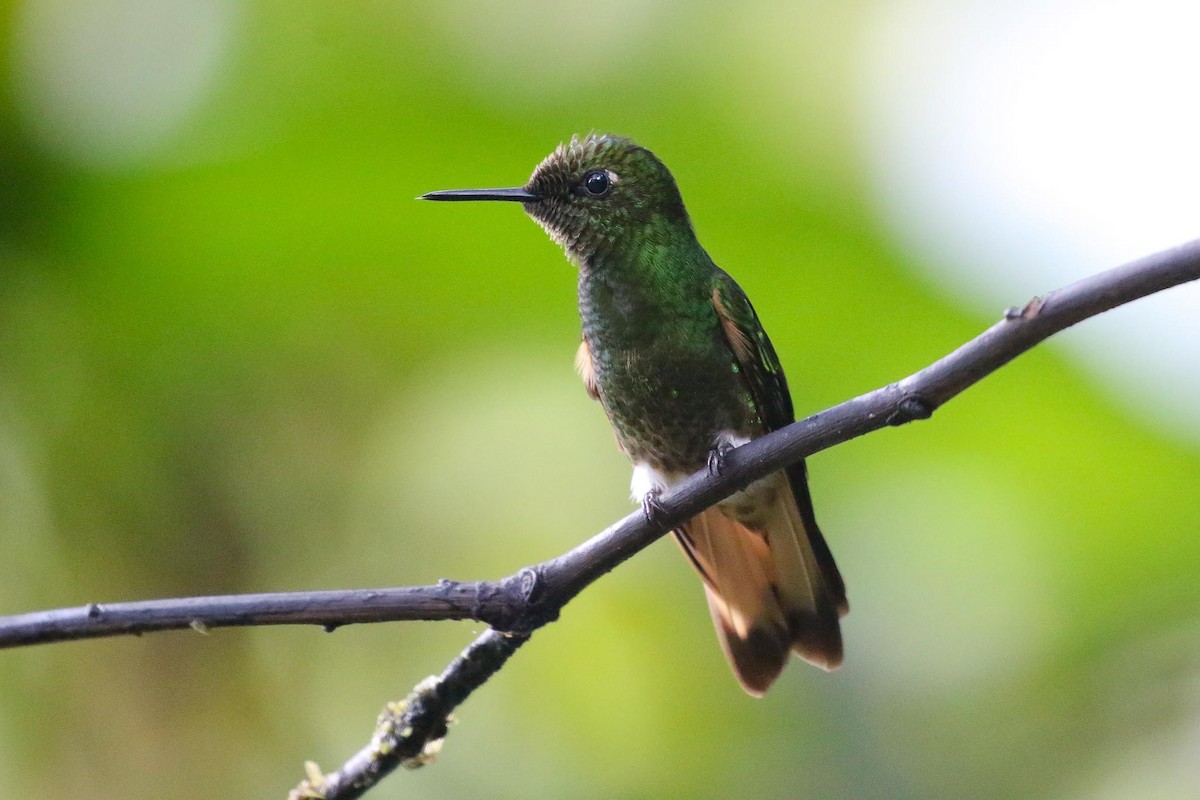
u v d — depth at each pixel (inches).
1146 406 341.4
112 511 377.4
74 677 378.0
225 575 392.5
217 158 338.6
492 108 345.4
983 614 414.9
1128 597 371.9
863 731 433.1
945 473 378.3
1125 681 388.2
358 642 425.4
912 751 421.4
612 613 467.5
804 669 450.3
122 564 378.3
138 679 384.2
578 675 461.7
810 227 345.4
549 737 455.5
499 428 449.1
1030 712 404.8
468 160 350.3
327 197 346.6
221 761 390.3
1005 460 366.9
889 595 425.4
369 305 372.5
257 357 380.2
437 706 245.1
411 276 365.7
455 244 358.0
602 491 463.2
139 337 364.5
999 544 386.9
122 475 378.0
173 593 384.2
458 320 381.7
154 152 339.0
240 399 387.5
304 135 338.3
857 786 426.6
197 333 367.2
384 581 423.2
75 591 374.3
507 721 458.9
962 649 422.0
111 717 379.2
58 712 374.9
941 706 422.9
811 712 443.2
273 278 360.2
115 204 343.3
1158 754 375.6
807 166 346.0
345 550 415.8
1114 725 388.5
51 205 343.0
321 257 357.7
